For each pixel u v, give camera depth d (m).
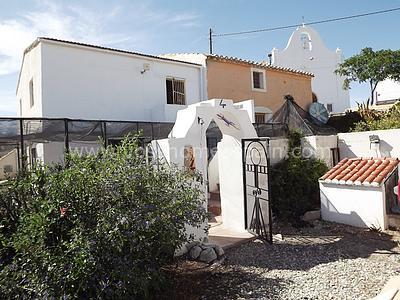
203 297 5.36
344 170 10.27
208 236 8.52
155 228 4.96
